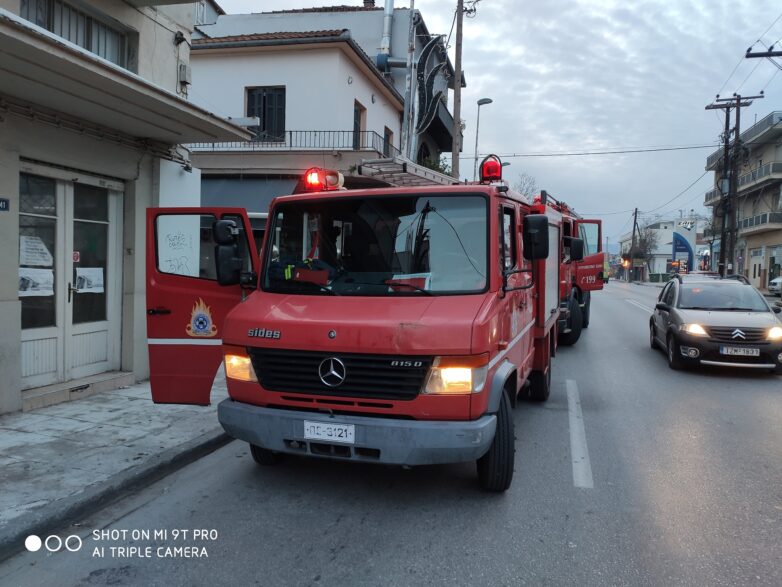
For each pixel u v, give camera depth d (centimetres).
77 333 710
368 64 1705
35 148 620
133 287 776
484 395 378
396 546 358
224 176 1608
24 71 512
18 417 599
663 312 1061
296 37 1598
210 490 448
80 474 449
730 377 902
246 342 411
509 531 379
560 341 1209
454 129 1944
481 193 438
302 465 502
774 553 353
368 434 372
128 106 623
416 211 445
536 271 656
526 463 511
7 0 593
